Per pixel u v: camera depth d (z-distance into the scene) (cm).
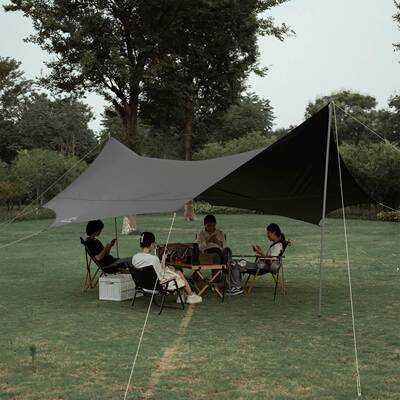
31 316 805
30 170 3562
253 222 2897
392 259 1395
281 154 795
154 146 4938
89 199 912
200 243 985
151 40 2467
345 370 545
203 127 3362
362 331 702
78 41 2378
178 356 597
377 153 3089
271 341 657
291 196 1026
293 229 2383
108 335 693
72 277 1175
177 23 2558
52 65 2567
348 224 2691
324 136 768
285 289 1010
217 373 537
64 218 834
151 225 2756
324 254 1509
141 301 917
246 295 955
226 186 952
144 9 2459
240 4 2527
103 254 962
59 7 2461
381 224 2692
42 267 1324
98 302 909
